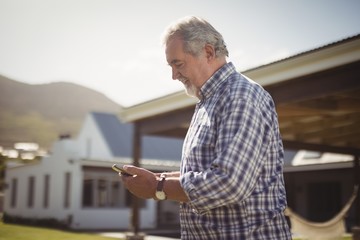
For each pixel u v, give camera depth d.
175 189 1.47
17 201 20.98
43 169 19.50
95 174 18.14
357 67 5.77
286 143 11.18
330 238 8.76
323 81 6.24
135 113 9.68
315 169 17.86
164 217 20.42
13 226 16.88
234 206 1.48
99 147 21.42
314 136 10.66
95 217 17.73
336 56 5.80
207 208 1.40
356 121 9.09
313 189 19.44
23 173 20.83
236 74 1.63
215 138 1.52
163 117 9.29
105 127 21.81
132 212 10.13
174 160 22.02
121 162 18.00
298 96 6.57
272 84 6.71
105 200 18.20
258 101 1.51
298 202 19.94
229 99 1.50
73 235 13.05
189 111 8.58
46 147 64.12
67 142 18.17
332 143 12.00
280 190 1.59
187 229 1.60
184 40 1.63
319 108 7.54
